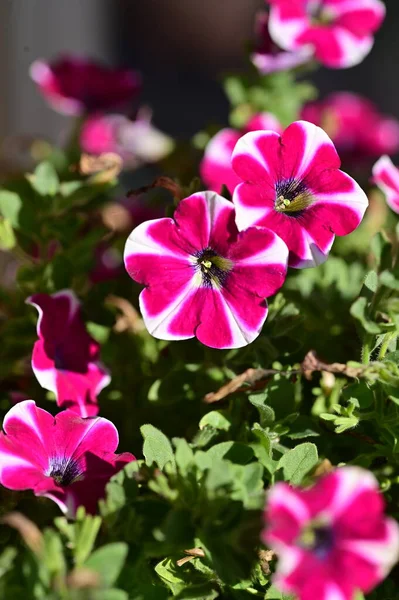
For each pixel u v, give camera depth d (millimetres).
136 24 1329
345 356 569
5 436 494
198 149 726
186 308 515
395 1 1307
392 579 517
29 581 458
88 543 459
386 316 531
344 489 441
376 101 1302
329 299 589
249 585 496
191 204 509
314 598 434
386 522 440
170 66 1363
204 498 472
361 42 687
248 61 720
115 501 479
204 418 524
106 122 767
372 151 809
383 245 549
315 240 517
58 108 874
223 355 555
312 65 719
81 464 500
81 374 556
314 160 523
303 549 439
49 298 553
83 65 734
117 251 680
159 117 1253
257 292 509
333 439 531
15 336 589
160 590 489
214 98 1328
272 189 518
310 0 681
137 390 588
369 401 519
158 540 478
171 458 494
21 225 602
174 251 514
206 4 1337
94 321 596
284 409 529
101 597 455
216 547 473
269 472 502
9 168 738
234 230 508
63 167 721
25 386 593
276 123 690
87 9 1190
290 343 552
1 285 651
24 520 463
